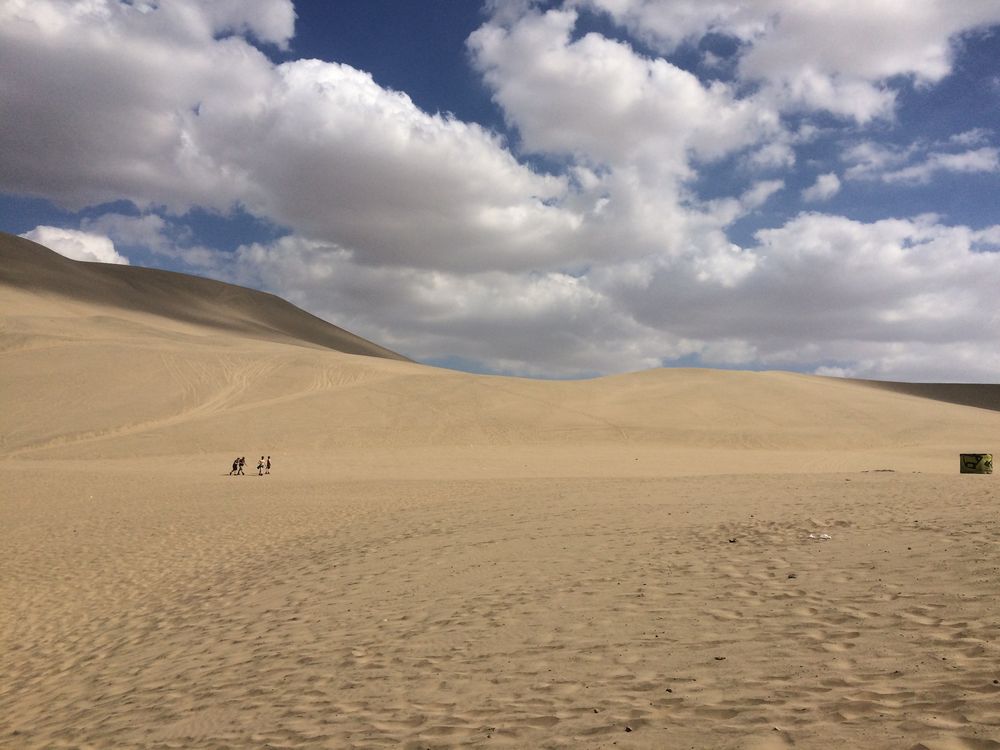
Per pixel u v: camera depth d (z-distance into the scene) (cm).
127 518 2270
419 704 662
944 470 3841
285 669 827
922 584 827
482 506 2038
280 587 1273
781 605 820
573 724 571
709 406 6712
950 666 586
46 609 1333
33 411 5734
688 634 758
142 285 15575
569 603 930
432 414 6169
